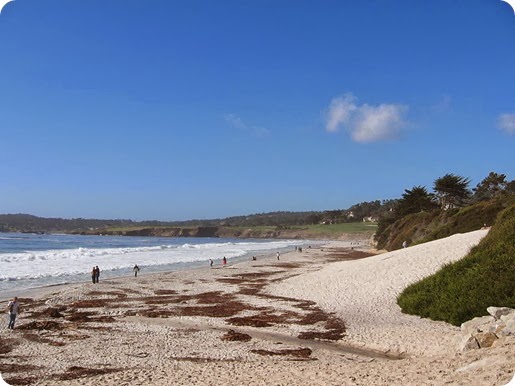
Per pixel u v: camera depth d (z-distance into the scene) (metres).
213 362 13.88
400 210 95.75
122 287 33.03
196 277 39.91
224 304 25.30
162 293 30.27
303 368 12.30
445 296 19.91
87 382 11.65
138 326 19.70
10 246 99.25
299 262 59.12
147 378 11.80
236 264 55.59
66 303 26.48
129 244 129.38
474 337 12.45
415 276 27.09
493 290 18.09
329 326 19.16
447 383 8.98
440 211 63.28
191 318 21.55
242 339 17.06
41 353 15.24
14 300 19.27
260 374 11.66
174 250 92.06
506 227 23.52
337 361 13.88
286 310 22.95
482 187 117.00
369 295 25.08
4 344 16.44
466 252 29.05
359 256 71.81
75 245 114.50
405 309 21.27
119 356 14.83
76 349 15.74
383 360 13.97
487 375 8.81
